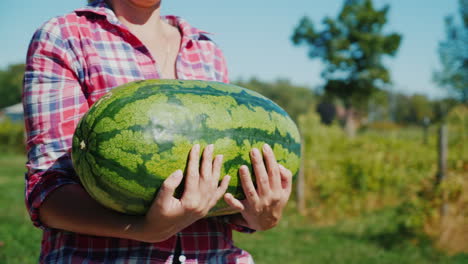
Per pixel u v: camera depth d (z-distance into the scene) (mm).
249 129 1690
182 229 1600
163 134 1510
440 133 7043
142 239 1498
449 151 9320
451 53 33500
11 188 10930
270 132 1772
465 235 6488
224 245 1858
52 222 1542
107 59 1716
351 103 44031
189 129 1549
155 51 1912
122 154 1489
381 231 7262
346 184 9383
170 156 1504
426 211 6785
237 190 1665
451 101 33156
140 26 1893
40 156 1585
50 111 1604
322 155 11117
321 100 47062
